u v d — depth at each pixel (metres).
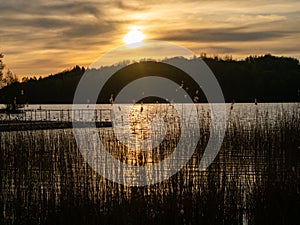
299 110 16.02
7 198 10.35
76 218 9.85
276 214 10.21
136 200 9.88
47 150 12.70
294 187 10.34
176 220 9.81
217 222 9.95
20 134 14.77
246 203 10.41
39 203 10.16
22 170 11.15
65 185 10.20
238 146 13.36
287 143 12.88
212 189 10.12
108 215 9.77
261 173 11.02
